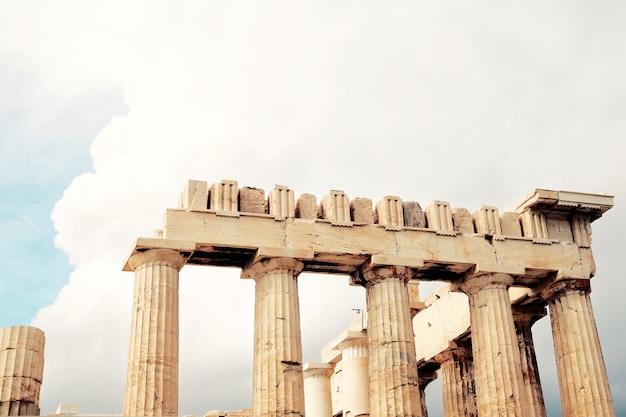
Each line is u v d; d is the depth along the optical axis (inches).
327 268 1305.4
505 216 1390.3
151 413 1096.2
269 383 1165.1
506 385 1261.1
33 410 1047.0
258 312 1219.9
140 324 1143.0
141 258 1186.6
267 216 1243.8
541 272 1365.7
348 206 1299.2
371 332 1266.0
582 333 1334.9
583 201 1398.9
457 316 1563.7
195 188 1233.4
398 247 1290.6
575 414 1304.1
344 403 1596.9
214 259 1254.9
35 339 1077.8
